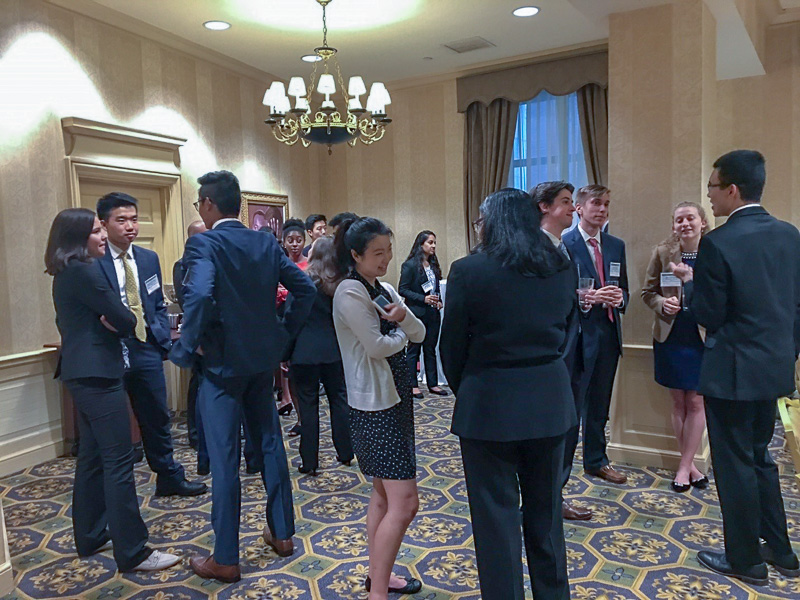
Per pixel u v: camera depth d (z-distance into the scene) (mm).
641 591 2365
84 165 4473
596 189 3232
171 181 5293
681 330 3258
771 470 2494
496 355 1809
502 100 6277
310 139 4781
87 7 4457
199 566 2555
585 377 3219
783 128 5598
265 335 2518
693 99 3529
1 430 3930
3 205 3977
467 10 4758
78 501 2725
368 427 2115
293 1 4473
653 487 3395
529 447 1885
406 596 2363
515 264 1766
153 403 3301
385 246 2152
